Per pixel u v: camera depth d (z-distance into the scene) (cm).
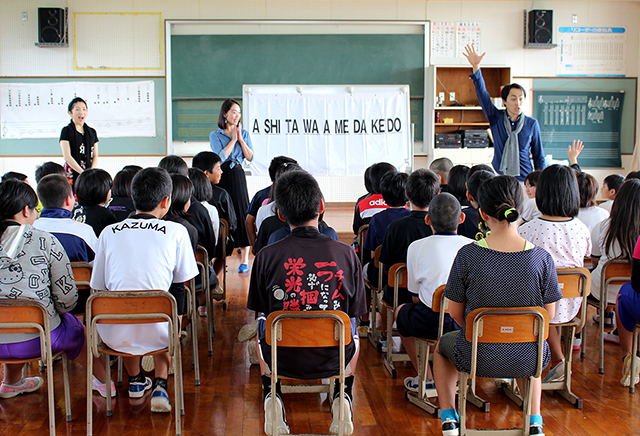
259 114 600
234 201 458
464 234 275
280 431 186
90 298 190
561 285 224
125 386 253
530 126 421
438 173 365
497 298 174
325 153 609
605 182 360
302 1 721
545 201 237
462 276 178
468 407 232
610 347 306
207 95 724
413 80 743
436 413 222
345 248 189
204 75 722
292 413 227
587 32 751
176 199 262
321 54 731
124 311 192
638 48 759
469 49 431
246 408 230
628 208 254
